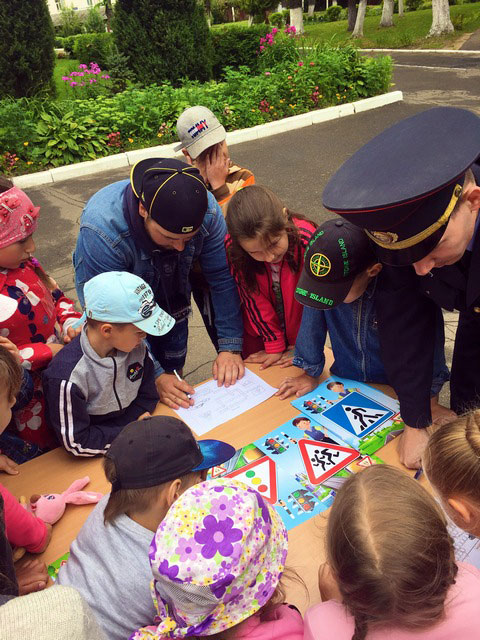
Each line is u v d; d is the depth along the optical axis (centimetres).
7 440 201
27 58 1024
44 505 167
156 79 1059
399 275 167
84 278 223
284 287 221
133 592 125
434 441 118
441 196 130
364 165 140
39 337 207
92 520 140
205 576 99
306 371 213
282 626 112
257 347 257
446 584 98
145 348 197
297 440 185
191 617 103
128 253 213
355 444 181
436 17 1694
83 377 180
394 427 186
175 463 131
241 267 217
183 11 1035
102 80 994
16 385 154
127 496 129
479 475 107
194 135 278
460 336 198
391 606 95
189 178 187
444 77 1143
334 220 168
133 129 830
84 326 184
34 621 72
